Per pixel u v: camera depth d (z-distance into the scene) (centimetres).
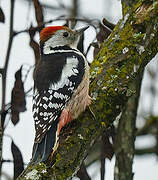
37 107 1020
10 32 1110
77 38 1184
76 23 1211
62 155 909
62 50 1154
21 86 1073
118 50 962
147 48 962
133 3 1018
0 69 1090
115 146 1146
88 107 952
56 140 930
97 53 1080
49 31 1182
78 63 1052
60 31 1176
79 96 986
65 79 1030
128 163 1136
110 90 945
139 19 970
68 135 941
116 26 1004
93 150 1323
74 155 914
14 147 1041
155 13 966
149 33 963
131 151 1144
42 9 1152
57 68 1055
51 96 1017
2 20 1127
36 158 904
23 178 869
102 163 1090
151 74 1439
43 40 1179
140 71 981
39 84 1044
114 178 1138
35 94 1042
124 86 944
